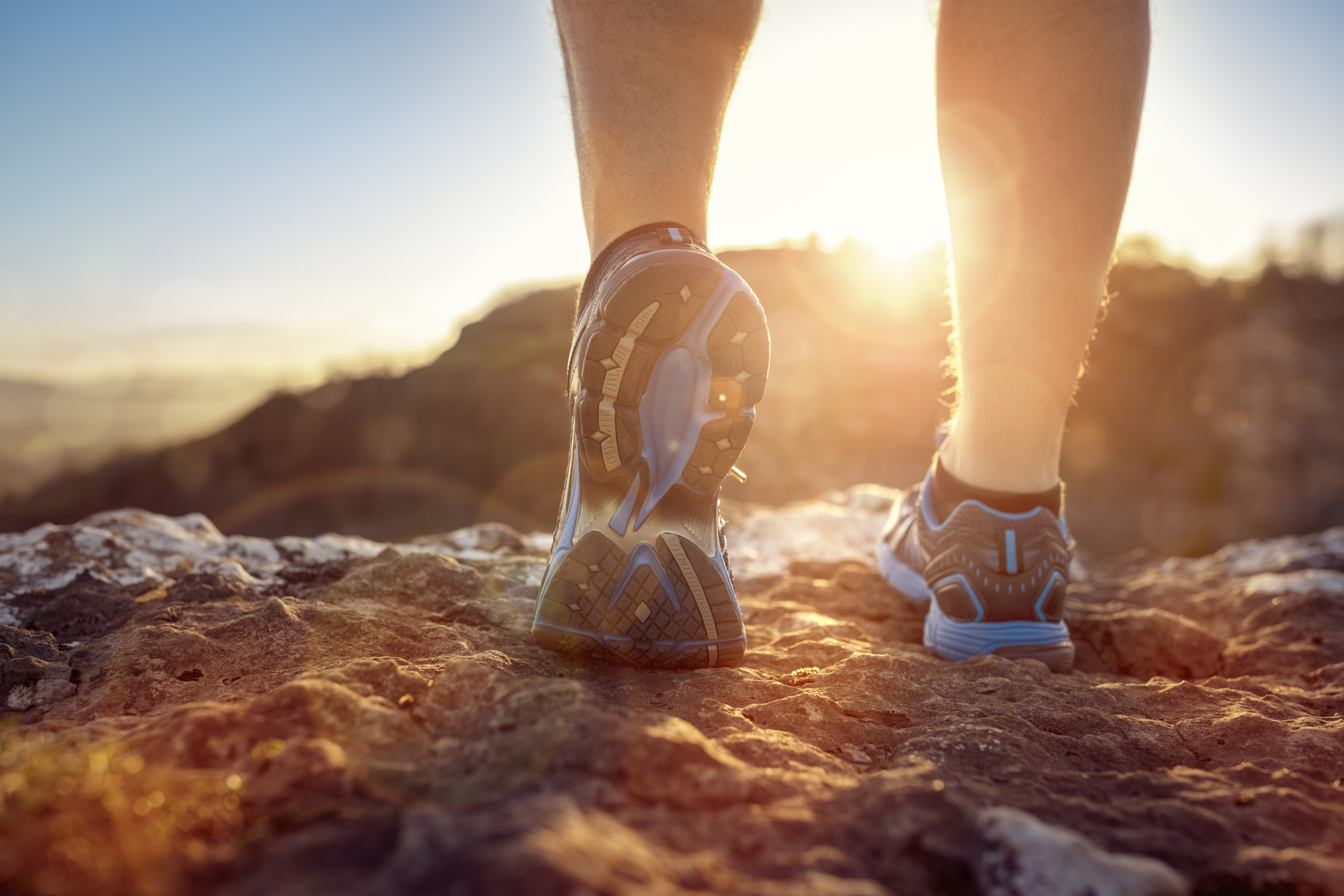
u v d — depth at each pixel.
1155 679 1.44
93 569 1.78
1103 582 2.64
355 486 24.31
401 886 0.55
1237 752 1.07
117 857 0.58
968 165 1.33
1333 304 30.55
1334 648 1.76
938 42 1.37
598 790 0.71
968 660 1.42
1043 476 1.49
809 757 0.90
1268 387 27.14
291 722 0.81
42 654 1.28
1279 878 0.70
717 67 1.24
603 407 1.17
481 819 0.62
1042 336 1.35
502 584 1.71
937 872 0.67
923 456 18.73
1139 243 32.50
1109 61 1.23
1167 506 24.84
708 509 1.26
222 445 29.16
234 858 0.60
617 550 1.20
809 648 1.48
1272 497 24.77
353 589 1.58
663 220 1.20
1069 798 0.82
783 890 0.59
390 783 0.71
